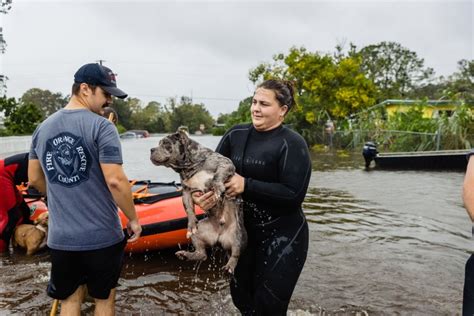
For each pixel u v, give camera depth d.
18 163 5.45
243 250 3.06
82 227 2.79
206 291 4.25
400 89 56.00
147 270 4.82
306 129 28.52
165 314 3.77
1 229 5.43
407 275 4.57
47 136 2.83
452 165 14.73
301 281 4.43
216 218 3.10
